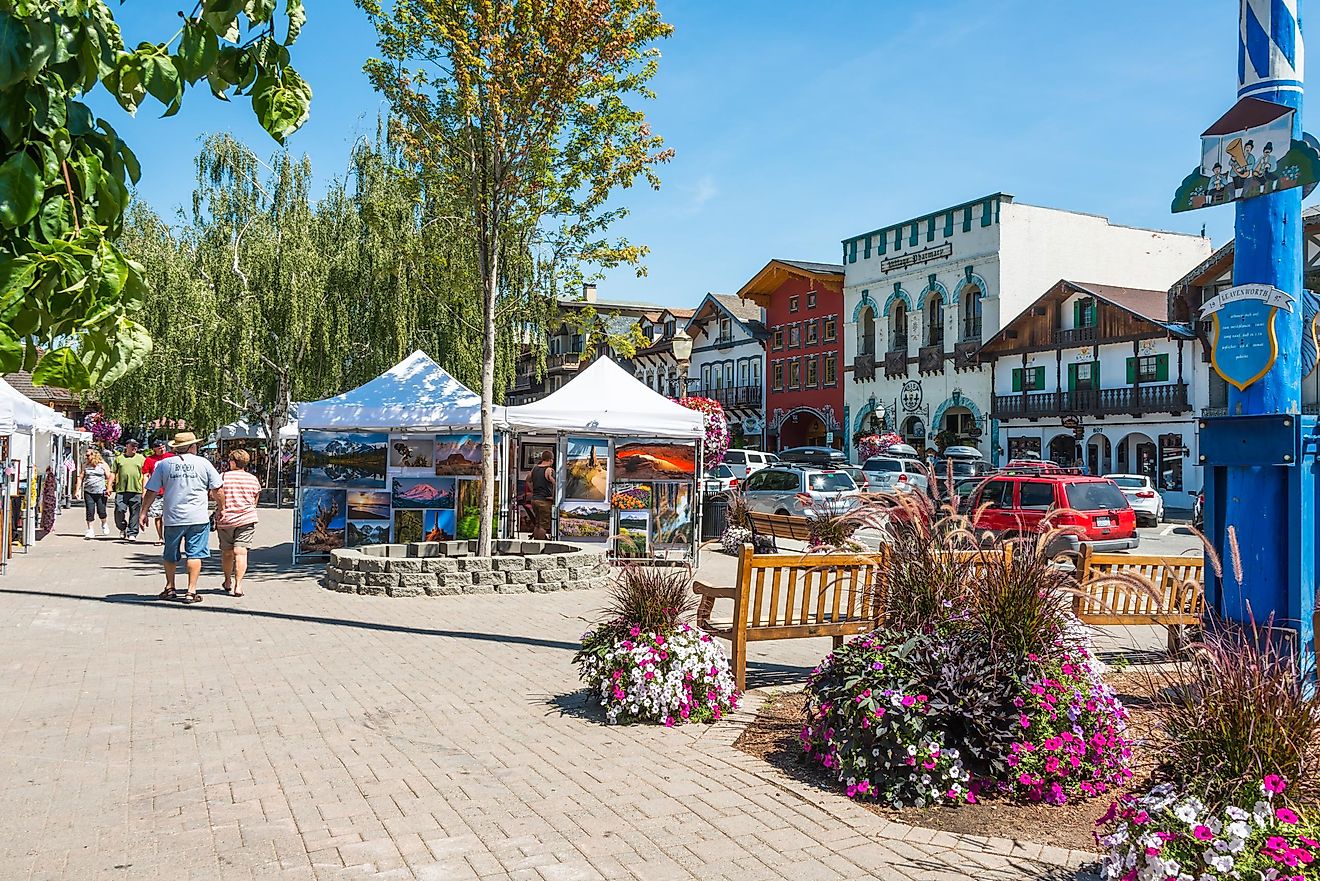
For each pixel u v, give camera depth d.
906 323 51.47
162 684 7.41
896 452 41.28
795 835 4.44
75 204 2.00
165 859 4.13
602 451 15.51
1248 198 5.73
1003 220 46.38
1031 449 44.84
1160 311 40.59
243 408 34.31
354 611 10.97
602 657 6.63
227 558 12.18
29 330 1.89
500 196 13.85
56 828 4.48
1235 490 5.93
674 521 15.64
